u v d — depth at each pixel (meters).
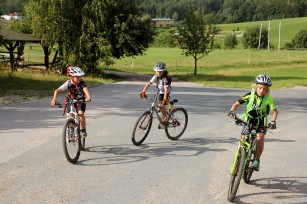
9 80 22.52
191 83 32.84
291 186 6.47
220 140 9.79
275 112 6.12
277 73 45.00
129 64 56.09
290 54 73.06
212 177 6.80
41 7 35.41
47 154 7.81
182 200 5.71
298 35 106.00
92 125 11.10
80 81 7.54
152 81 8.94
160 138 9.71
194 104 17.06
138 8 37.28
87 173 6.75
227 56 69.75
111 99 17.73
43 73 30.34
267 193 6.12
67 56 35.56
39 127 10.47
